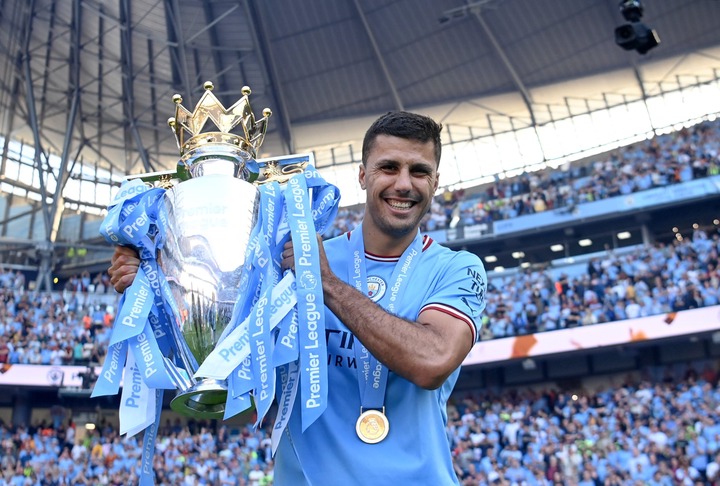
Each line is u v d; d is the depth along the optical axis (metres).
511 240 29.56
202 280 2.37
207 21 29.97
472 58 33.38
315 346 2.14
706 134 27.45
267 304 2.20
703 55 32.62
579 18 31.88
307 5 30.88
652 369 26.23
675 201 26.58
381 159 2.47
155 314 2.44
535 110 34.94
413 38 32.56
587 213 27.89
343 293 2.25
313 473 2.27
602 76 33.84
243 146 2.63
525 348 24.75
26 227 35.22
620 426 20.47
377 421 2.29
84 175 36.91
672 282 23.55
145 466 2.32
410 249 2.56
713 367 25.33
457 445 21.41
